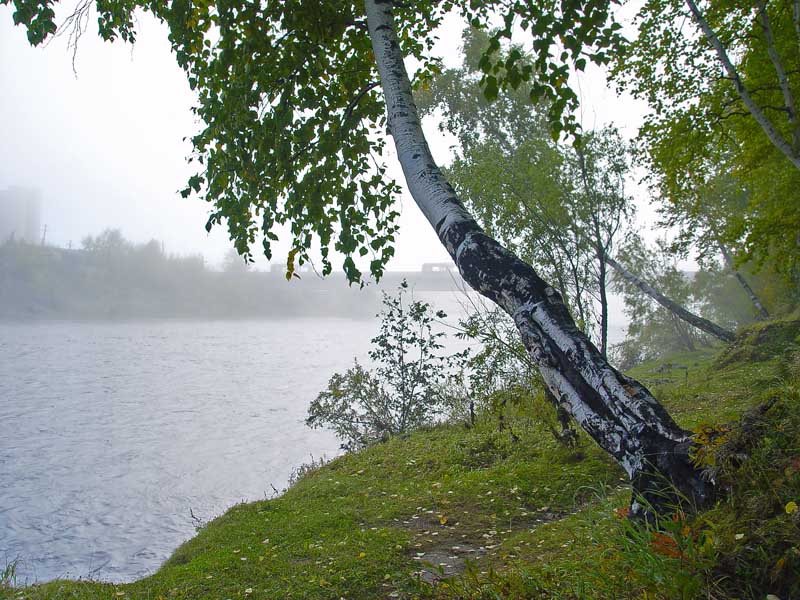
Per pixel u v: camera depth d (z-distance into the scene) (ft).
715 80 51.34
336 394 48.96
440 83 75.82
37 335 259.80
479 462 32.01
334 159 22.74
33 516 41.65
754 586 9.38
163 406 95.96
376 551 18.75
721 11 48.01
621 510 13.99
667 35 50.08
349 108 22.25
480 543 19.17
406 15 26.22
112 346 216.54
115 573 30.32
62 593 18.08
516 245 50.57
